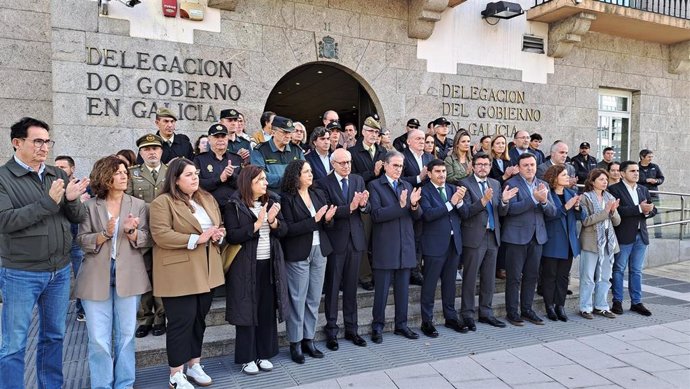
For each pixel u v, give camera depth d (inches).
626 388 152.7
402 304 199.3
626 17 363.6
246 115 285.6
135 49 259.3
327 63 310.5
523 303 225.1
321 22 303.1
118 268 138.5
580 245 233.6
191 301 145.9
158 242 140.9
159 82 265.0
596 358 178.1
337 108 631.8
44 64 269.1
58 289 138.6
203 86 274.7
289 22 294.5
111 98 254.8
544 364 171.8
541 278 235.0
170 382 147.6
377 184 196.5
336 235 183.8
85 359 169.6
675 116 435.8
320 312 214.8
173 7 264.8
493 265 217.2
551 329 213.3
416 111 334.6
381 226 193.5
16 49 263.4
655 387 153.6
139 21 259.9
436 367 168.1
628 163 242.5
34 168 133.8
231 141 227.6
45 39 269.0
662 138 430.6
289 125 195.9
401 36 327.9
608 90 417.4
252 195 157.6
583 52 393.7
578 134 393.7
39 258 130.6
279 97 572.7
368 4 316.8
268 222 158.6
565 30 366.0
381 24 321.1
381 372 163.2
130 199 146.3
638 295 242.5
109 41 253.8
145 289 143.9
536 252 219.9
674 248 379.9
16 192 128.9
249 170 158.1
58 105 244.8
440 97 342.0
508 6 339.9
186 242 141.5
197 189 153.4
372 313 204.5
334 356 177.8
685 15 401.4
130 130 259.0
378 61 321.7
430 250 202.8
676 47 425.1
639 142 420.8
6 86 261.4
